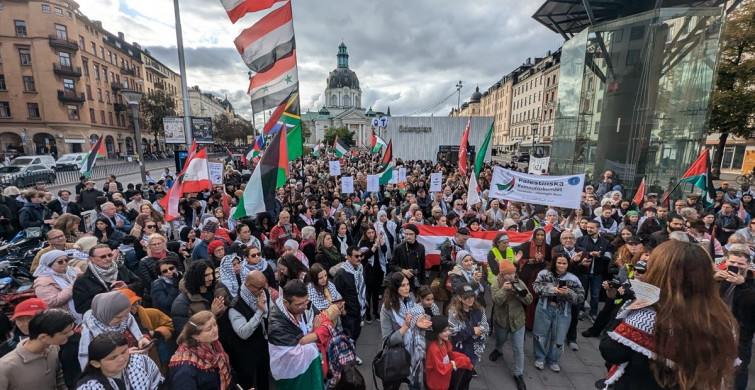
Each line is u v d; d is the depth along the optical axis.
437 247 6.81
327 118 122.44
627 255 5.05
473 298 3.82
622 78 13.39
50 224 7.71
